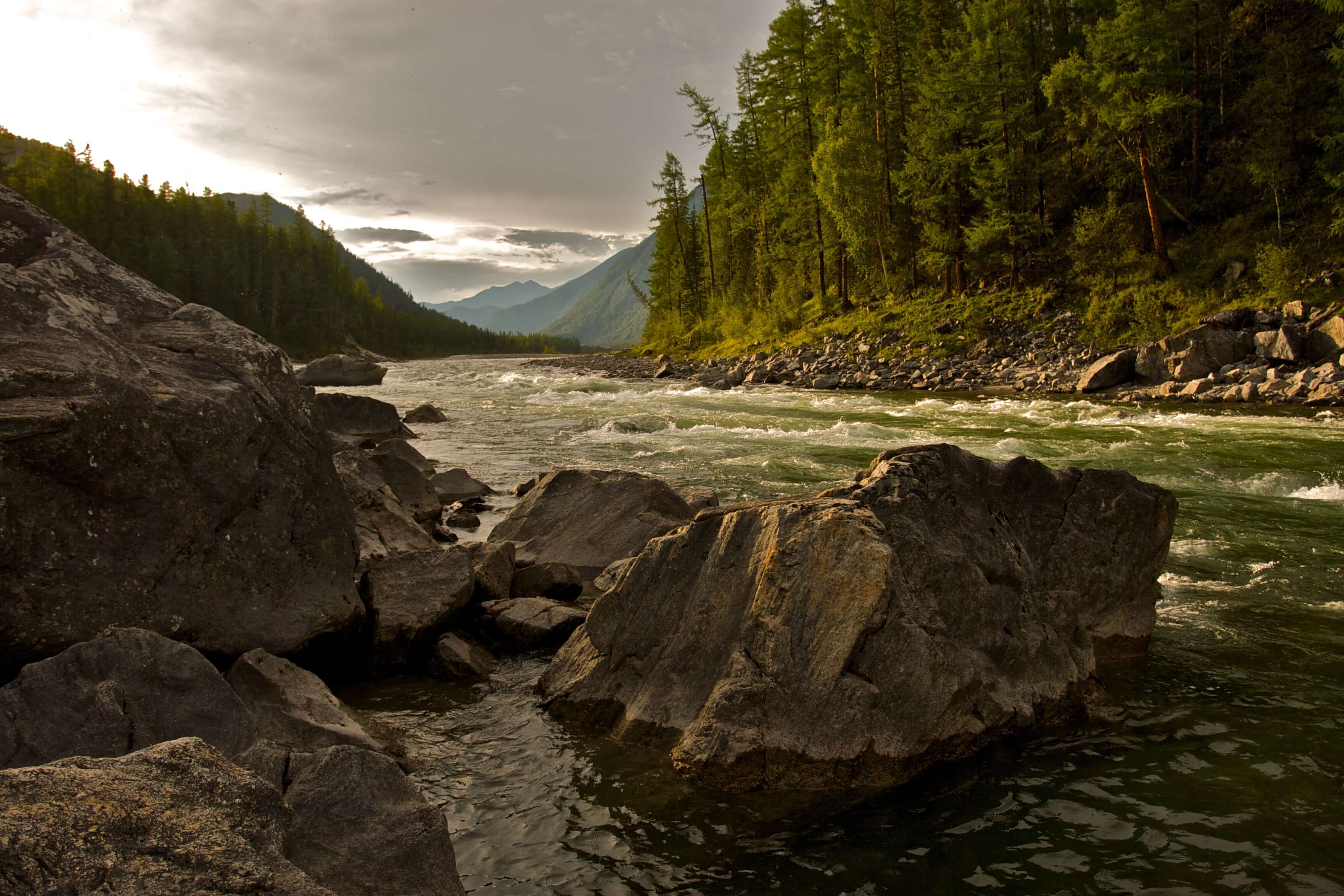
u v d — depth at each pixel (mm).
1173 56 37938
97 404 5980
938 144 47406
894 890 4098
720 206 79812
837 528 5703
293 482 7371
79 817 2611
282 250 140875
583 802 4984
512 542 10000
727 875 4234
